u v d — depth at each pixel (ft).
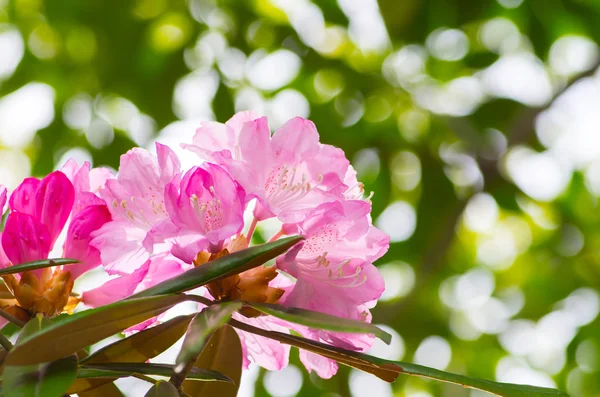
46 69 8.29
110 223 3.66
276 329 3.74
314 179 3.63
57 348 3.36
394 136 8.60
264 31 8.45
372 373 3.62
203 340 3.36
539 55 7.92
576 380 9.50
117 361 3.55
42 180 3.71
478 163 8.70
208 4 8.34
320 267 3.62
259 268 3.60
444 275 9.64
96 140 8.25
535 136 9.11
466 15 7.13
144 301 3.40
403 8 6.86
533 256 9.79
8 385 3.33
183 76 8.21
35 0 8.36
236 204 3.57
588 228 9.50
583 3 7.65
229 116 8.25
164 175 3.65
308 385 8.39
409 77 8.65
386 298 8.87
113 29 8.04
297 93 8.59
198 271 3.46
